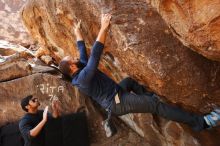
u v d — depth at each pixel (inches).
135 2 129.6
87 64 125.4
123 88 139.8
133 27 124.5
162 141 199.5
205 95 122.3
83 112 232.4
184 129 170.6
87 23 142.7
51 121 222.2
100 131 233.6
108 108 133.2
